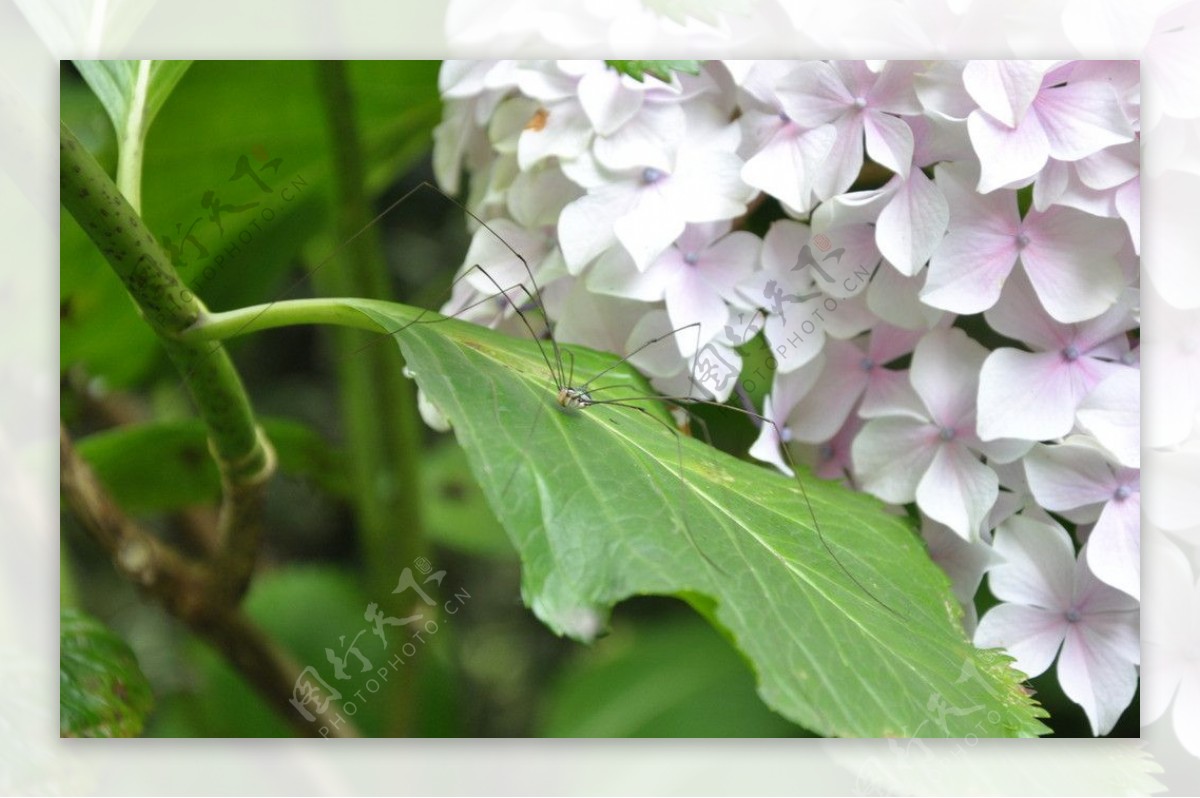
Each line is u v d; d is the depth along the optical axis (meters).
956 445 0.59
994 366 0.58
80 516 0.58
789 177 0.58
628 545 0.54
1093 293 0.57
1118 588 0.57
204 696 0.67
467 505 0.72
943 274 0.58
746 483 0.57
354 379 0.66
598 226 0.58
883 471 0.59
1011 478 0.59
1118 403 0.57
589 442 0.55
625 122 0.58
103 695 0.58
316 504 0.72
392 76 0.65
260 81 0.65
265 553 0.71
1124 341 0.58
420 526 0.66
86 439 0.64
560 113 0.59
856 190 0.59
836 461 0.61
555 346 0.58
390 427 0.66
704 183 0.58
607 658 0.68
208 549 0.69
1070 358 0.58
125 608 0.68
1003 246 0.58
